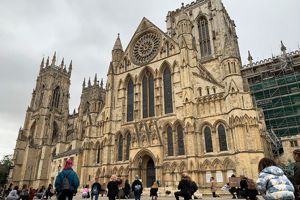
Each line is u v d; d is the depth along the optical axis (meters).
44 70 199.25
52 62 198.12
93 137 91.50
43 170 147.62
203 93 72.88
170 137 74.19
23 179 149.12
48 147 155.88
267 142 83.81
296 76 98.75
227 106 66.12
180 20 85.31
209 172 63.78
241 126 60.97
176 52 82.50
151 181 73.25
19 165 159.50
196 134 68.56
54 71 196.88
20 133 169.00
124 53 97.38
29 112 182.50
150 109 82.56
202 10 135.50
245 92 64.94
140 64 90.56
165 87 81.94
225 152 63.12
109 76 95.31
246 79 113.56
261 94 104.50
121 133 85.00
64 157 110.19
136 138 77.56
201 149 66.88
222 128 66.50
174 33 140.75
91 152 89.19
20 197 49.31
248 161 57.56
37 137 167.00
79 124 131.50
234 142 61.50
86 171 86.31
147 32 94.38
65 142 145.12
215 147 65.25
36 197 71.88
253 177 56.12
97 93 106.25
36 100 188.00
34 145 162.00
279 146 89.00
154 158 71.38
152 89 85.31
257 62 120.25
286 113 95.81
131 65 93.50
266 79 106.00
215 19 126.94
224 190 58.81
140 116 83.44
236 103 63.28
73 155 101.75
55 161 118.44
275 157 85.44
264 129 82.25
